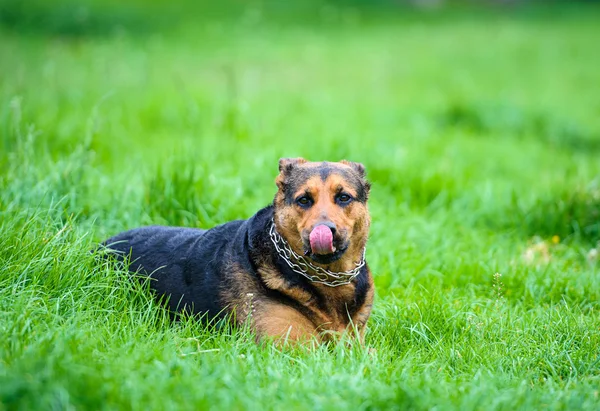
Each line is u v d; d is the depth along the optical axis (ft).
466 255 25.62
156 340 16.48
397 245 26.35
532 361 17.56
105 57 61.93
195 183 26.71
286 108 52.42
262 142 38.70
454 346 18.11
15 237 19.24
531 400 14.39
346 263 17.99
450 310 20.43
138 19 95.30
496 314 20.52
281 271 17.88
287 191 17.99
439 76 75.10
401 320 19.75
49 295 17.70
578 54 90.68
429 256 25.48
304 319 17.78
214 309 18.48
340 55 83.25
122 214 25.12
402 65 80.12
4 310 16.49
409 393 13.84
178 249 19.88
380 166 34.40
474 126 55.36
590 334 18.98
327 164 18.37
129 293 19.13
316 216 16.93
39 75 53.06
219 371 14.65
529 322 20.01
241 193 28.37
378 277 23.56
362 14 118.73
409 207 31.78
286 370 15.49
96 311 17.81
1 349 14.19
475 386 14.82
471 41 97.76
